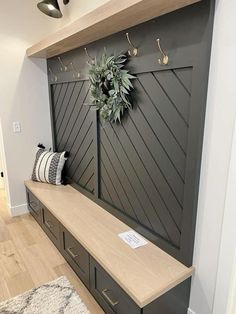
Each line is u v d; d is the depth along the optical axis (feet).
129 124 5.76
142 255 5.18
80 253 6.10
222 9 3.58
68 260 6.98
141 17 4.50
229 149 3.86
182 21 4.09
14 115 9.23
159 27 4.51
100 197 7.46
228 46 3.62
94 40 6.28
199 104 4.04
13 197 9.84
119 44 5.56
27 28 8.77
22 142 9.62
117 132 6.23
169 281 4.48
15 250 7.71
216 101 3.91
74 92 7.97
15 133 9.39
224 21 3.59
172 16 4.23
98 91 5.87
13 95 9.06
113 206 6.89
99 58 6.30
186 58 4.13
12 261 7.20
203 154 4.24
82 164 8.21
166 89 4.67
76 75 7.54
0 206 10.83
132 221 6.14
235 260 3.58
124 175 6.24
